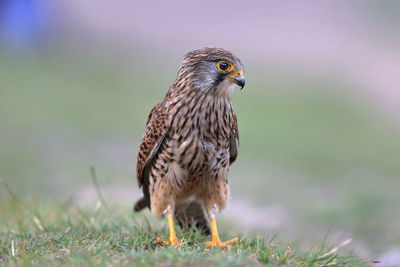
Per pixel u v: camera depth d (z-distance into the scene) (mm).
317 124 24094
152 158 7395
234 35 39375
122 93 27312
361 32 39688
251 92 28016
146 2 43500
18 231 7535
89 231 7410
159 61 34156
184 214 7738
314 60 35125
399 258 9391
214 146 7188
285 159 18781
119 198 11445
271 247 6695
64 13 38250
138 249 6539
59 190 12797
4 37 32062
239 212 12602
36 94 25125
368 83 31469
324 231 11547
